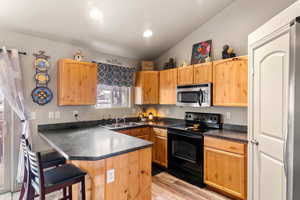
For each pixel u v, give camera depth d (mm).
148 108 4398
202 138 2688
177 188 2689
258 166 1854
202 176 2689
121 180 1705
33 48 2723
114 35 3125
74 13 2451
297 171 1197
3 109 2525
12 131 2559
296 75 1181
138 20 2877
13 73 2467
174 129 3113
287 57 1408
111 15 2641
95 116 3465
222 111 3086
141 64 4199
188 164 2889
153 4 2607
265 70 1710
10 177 2559
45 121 2848
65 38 2918
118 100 3924
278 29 1497
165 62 4094
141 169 1883
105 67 3510
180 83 3426
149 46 3746
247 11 2760
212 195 2494
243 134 2551
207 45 3256
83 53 3277
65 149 1735
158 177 3074
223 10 3055
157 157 3473
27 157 1711
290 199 1238
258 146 1848
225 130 2896
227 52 2832
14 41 2561
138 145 1878
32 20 2428
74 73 2869
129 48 3658
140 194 1875
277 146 1549
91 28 2816
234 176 2320
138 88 3973
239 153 2260
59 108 3000
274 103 1585
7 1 2084
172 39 3646
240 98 2551
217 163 2508
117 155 1659
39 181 1412
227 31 3002
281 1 2430
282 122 1482
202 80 3049
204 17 3154
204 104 2953
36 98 2748
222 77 2770
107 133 2590
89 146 1844
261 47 1775
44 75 2814
